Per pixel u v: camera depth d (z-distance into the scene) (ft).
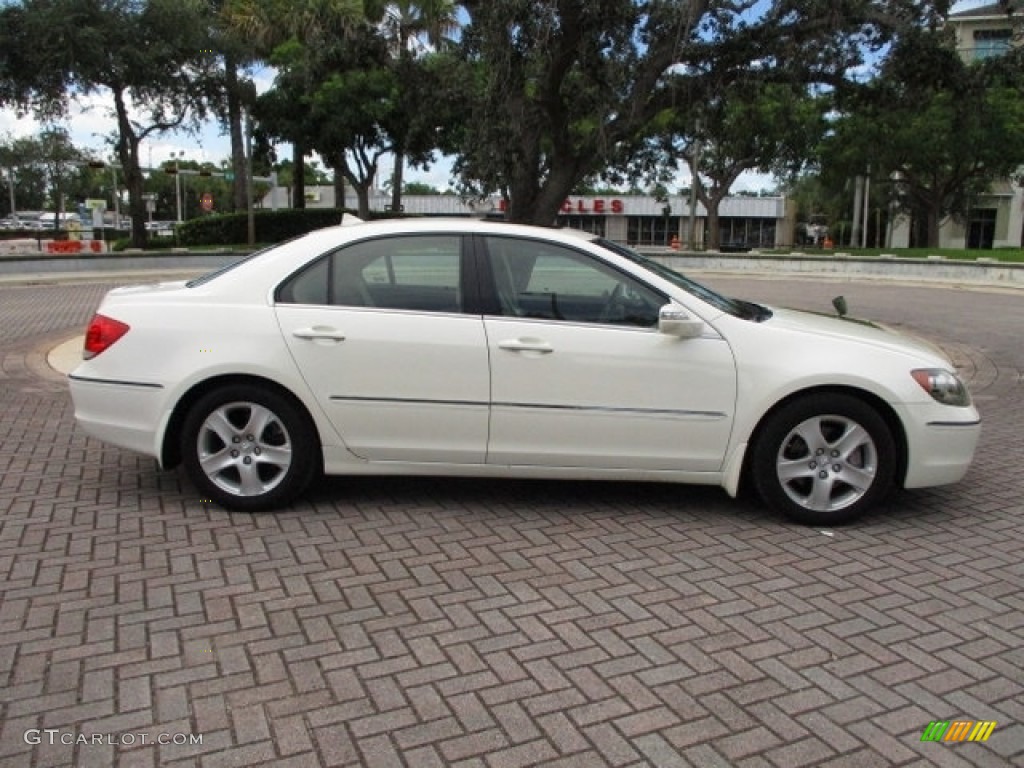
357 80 107.65
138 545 15.10
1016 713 10.39
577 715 10.21
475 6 35.58
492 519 16.60
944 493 18.62
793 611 12.93
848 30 37.29
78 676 10.87
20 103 95.45
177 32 95.35
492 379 16.08
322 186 279.49
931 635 12.25
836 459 16.35
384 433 16.40
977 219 184.65
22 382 29.58
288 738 9.70
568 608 12.92
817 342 16.24
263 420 16.53
